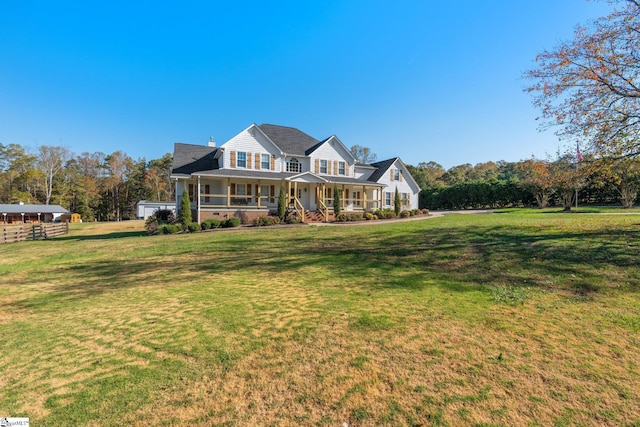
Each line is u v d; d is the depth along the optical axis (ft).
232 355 12.18
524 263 24.20
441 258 28.07
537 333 13.10
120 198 212.23
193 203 76.33
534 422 8.07
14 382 10.84
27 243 61.46
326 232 52.65
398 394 9.42
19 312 18.53
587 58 30.96
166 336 14.21
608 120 30.50
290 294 19.89
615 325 13.55
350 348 12.41
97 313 17.80
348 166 93.04
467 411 8.55
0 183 185.06
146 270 29.30
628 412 8.31
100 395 9.87
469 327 13.91
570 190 78.23
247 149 79.00
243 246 40.83
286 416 8.63
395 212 84.23
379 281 21.95
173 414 8.86
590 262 22.68
